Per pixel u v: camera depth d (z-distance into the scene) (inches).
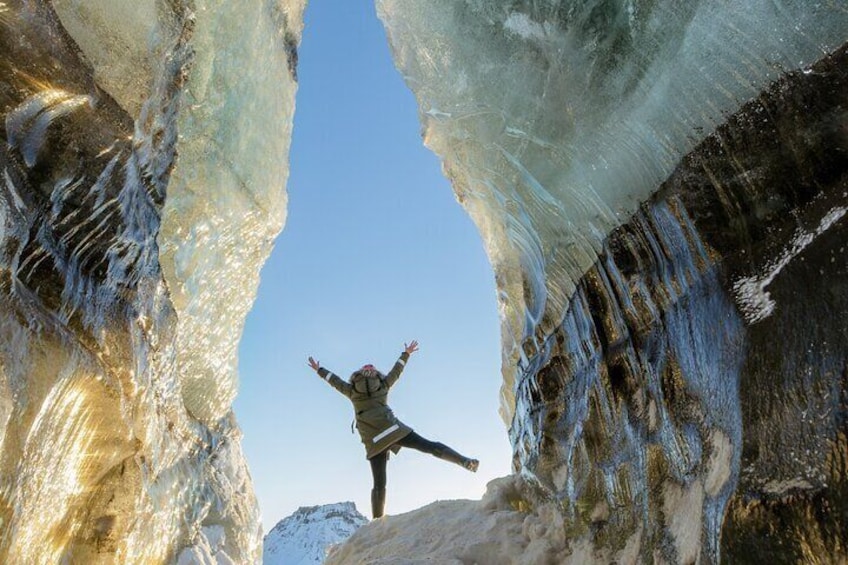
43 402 86.0
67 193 95.4
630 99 94.7
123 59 109.8
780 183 70.2
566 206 120.0
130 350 117.3
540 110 117.8
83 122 97.8
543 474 133.0
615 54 97.0
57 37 89.9
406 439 196.5
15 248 82.1
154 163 131.8
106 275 111.9
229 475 212.7
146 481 126.1
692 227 82.3
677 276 87.3
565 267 126.6
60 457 94.1
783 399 61.1
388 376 202.1
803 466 56.7
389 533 158.2
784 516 56.8
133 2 113.2
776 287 67.1
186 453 177.3
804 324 61.8
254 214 215.6
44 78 87.7
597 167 106.0
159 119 129.4
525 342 161.5
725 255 77.2
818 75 65.8
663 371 88.7
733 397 68.2
